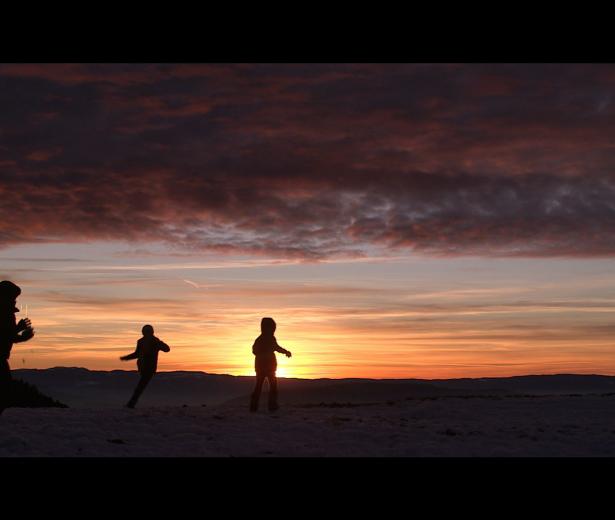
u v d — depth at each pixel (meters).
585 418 14.30
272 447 10.77
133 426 12.41
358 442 11.28
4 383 10.82
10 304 10.95
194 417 13.78
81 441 10.80
